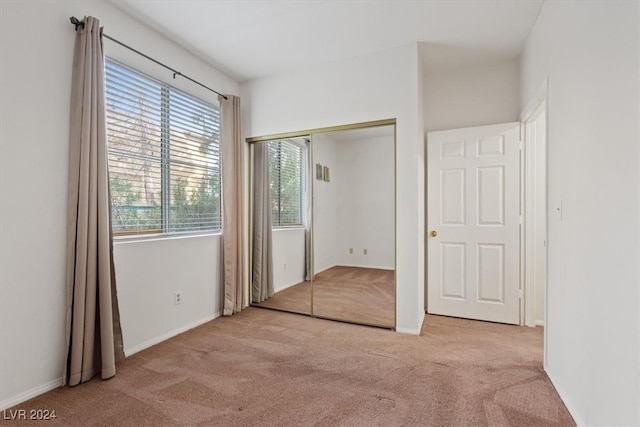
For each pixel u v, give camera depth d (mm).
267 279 3699
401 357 2307
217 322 3104
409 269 2812
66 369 1925
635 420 1147
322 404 1738
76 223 1968
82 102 1987
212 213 3287
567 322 1733
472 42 2797
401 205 2842
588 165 1511
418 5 2293
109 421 1607
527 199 2957
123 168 2404
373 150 3158
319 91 3219
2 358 1705
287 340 2646
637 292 1141
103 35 2123
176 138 2867
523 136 2967
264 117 3506
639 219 1130
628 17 1190
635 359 1148
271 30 2617
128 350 2369
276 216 3639
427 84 3410
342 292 3271
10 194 1733
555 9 1988
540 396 1802
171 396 1826
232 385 1941
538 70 2383
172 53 2787
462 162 3162
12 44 1734
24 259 1790
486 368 2129
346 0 2242
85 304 1977
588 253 1504
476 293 3127
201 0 2229
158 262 2621
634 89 1155
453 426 1551
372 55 2980
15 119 1749
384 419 1605
